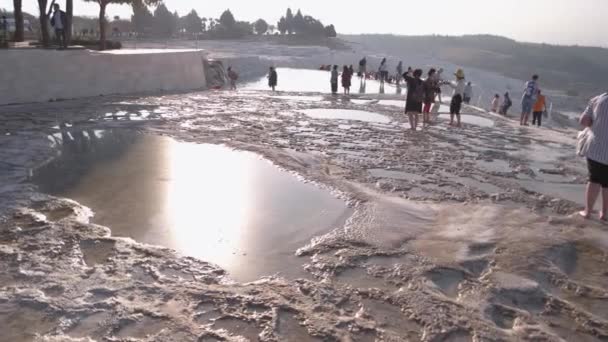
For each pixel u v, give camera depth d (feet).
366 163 29.48
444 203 22.03
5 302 12.00
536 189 25.38
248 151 31.27
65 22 65.36
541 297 13.34
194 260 14.94
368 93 85.30
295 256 15.56
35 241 15.88
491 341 11.13
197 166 27.12
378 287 13.61
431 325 11.70
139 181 23.67
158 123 41.39
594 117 19.49
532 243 16.97
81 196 20.98
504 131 47.03
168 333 10.98
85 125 39.24
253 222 18.58
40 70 54.90
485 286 13.83
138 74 70.74
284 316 11.88
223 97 67.26
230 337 10.93
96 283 13.16
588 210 20.27
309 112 53.57
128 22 297.53
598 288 14.10
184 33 365.81
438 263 15.20
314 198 21.91
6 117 42.01
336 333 11.25
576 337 11.62
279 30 498.28
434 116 57.26
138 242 16.26
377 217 19.52
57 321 11.29
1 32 86.84
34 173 24.39
